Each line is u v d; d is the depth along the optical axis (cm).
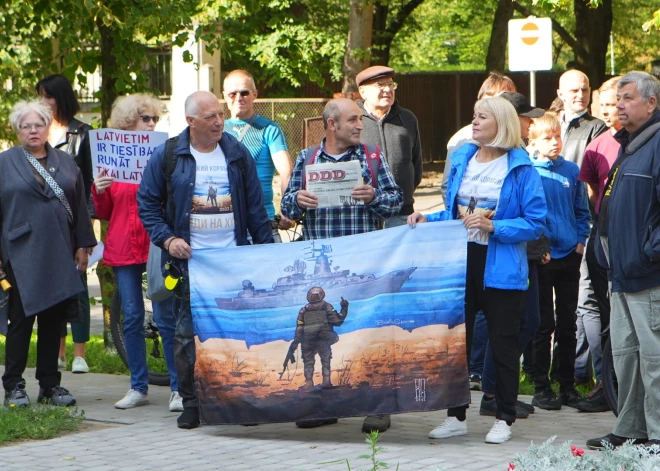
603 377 683
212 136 664
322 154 671
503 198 627
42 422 677
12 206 734
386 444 631
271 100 2236
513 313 634
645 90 595
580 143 805
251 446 628
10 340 743
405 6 3130
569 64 2958
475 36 5209
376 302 644
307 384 647
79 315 758
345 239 648
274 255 652
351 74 1994
